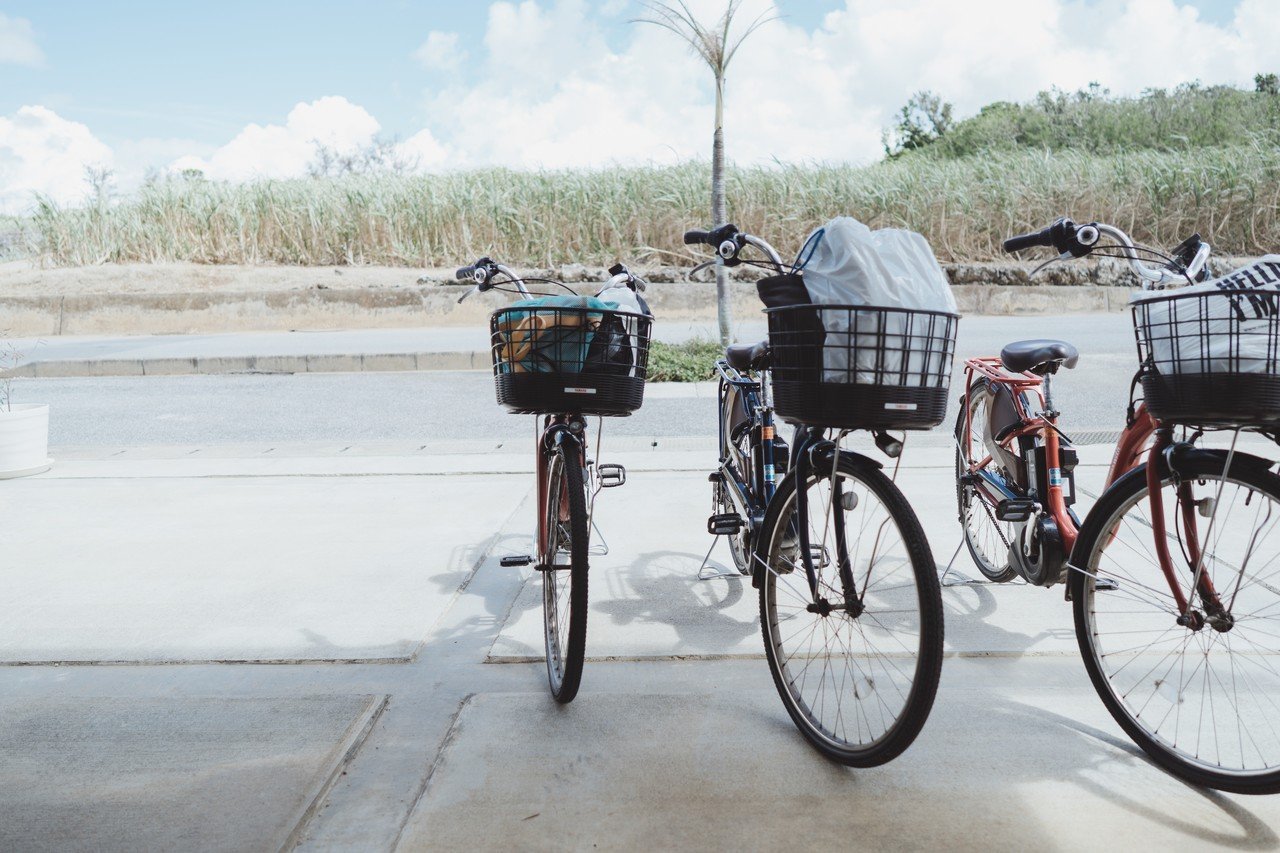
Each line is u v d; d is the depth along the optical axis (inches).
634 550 153.4
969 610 122.6
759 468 120.9
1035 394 113.2
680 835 73.5
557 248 647.1
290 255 681.0
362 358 398.9
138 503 189.6
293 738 89.7
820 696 97.5
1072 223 100.0
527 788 80.7
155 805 78.2
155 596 132.6
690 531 164.1
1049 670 103.6
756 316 550.6
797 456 92.9
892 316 75.0
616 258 641.0
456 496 193.0
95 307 563.2
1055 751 85.8
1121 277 581.6
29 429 216.2
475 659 110.0
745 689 100.8
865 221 635.5
